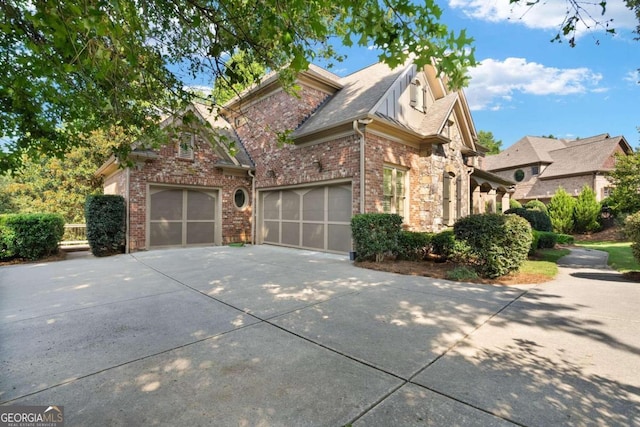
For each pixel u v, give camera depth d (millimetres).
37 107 3656
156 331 3518
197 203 12156
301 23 2504
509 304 4500
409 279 6227
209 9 2771
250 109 13500
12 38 3223
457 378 2492
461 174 12578
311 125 10289
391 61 2418
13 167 5082
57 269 7473
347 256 9391
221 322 3807
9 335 3400
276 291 5301
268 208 12781
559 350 2996
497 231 6074
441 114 11188
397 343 3172
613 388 2348
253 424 1954
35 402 2186
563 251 11367
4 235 8555
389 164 9734
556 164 25031
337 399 2215
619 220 17281
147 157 10523
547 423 1954
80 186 17094
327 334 3418
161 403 2172
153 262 8383
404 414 2045
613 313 4066
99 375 2559
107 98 3186
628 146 22734
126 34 2570
